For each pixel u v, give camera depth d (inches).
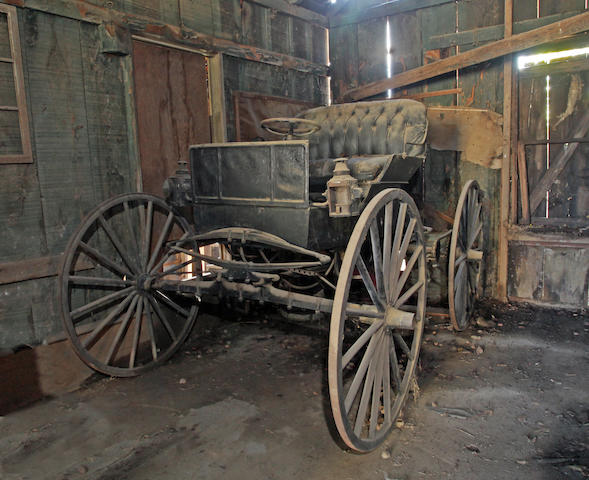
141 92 143.7
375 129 163.3
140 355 148.9
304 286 158.6
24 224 118.1
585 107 181.0
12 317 117.8
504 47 181.2
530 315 181.2
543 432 106.5
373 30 213.6
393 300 106.0
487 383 129.6
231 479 93.6
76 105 126.8
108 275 137.2
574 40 176.2
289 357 151.2
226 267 116.2
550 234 186.5
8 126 113.4
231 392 129.0
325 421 114.0
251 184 111.4
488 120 190.7
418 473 94.3
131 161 140.5
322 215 109.2
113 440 107.3
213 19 164.6
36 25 117.1
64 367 128.9
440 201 203.9
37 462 99.5
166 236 152.6
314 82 217.3
